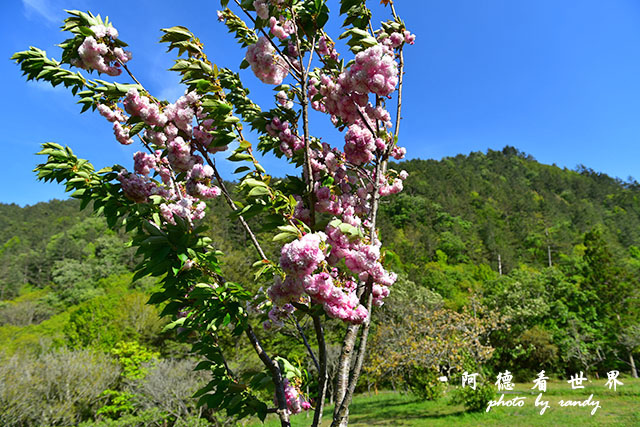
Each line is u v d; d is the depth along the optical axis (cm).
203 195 209
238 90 242
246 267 1848
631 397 1329
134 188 198
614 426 926
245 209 167
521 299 2627
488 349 1569
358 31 181
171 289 200
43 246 7156
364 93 178
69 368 1050
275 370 195
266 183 179
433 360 1416
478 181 10700
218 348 217
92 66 201
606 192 12088
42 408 926
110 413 1101
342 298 148
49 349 1697
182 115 192
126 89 193
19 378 919
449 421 1123
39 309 4072
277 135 203
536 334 2345
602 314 2531
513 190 10606
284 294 151
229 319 177
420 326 1612
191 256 179
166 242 175
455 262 5928
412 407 1403
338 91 182
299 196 189
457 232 6894
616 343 2344
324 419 1174
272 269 160
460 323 1633
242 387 198
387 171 222
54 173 211
